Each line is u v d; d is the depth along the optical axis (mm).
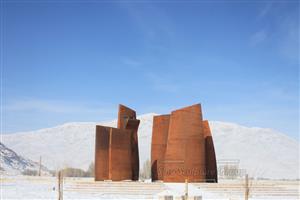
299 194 45250
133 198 39406
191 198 33219
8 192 44500
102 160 46594
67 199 38188
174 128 47500
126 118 49969
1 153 121188
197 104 47750
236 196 41906
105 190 42781
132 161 49281
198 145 46938
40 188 50000
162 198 33469
